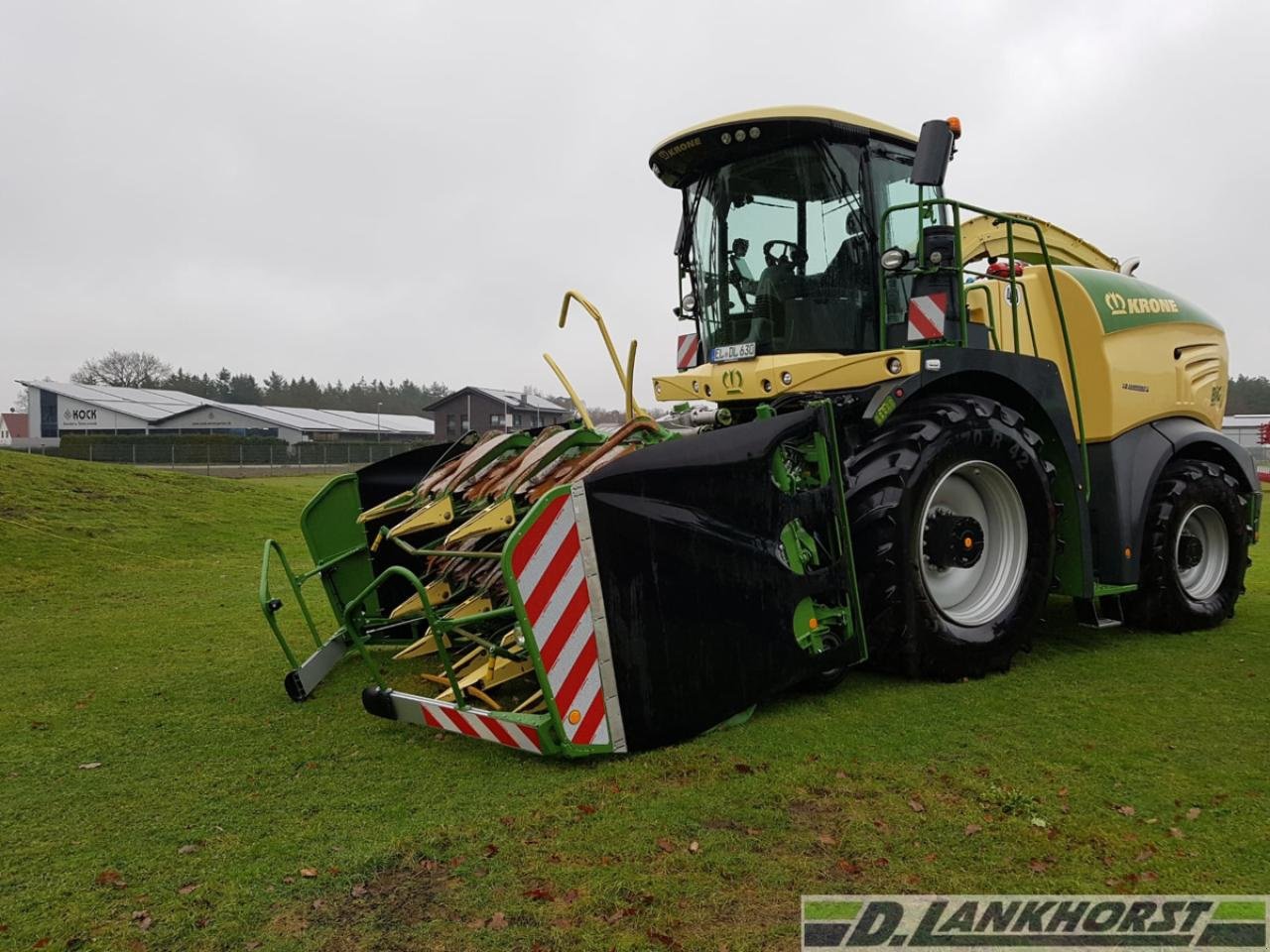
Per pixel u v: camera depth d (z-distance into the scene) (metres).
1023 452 4.45
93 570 8.94
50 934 2.28
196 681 4.70
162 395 67.44
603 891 2.42
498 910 2.34
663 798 2.96
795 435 3.80
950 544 4.36
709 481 3.54
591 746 3.25
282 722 3.97
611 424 5.42
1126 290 5.55
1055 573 4.98
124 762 3.50
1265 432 37.97
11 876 2.58
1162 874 2.50
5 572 8.52
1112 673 4.46
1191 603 5.52
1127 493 5.20
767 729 3.61
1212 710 3.86
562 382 4.34
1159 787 3.04
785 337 4.88
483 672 3.73
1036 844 2.66
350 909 2.36
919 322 4.32
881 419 3.99
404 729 3.82
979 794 2.98
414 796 3.07
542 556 3.16
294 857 2.65
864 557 4.05
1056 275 5.34
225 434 55.06
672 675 3.41
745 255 5.02
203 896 2.44
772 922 2.28
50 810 3.04
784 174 4.83
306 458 46.59
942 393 4.54
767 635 3.65
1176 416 5.77
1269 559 9.08
